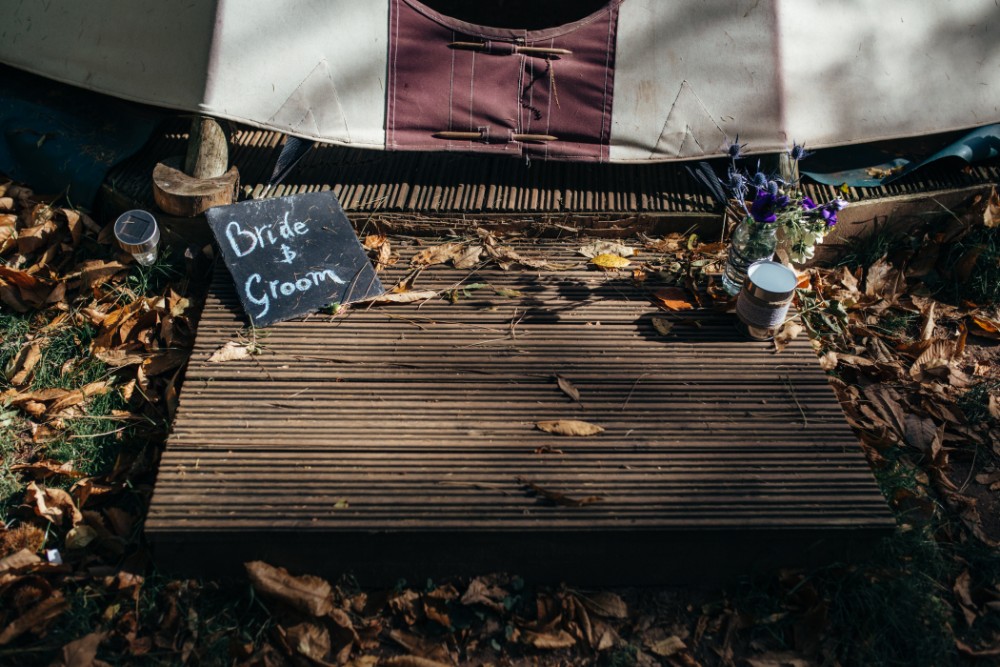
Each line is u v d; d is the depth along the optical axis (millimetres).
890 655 1271
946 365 1553
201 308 1563
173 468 1314
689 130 1634
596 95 1623
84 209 1657
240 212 1562
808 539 1299
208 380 1418
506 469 1331
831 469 1350
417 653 1248
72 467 1381
